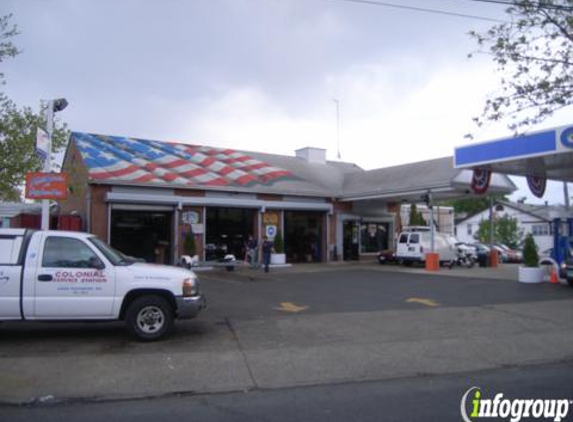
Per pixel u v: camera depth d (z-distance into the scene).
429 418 5.42
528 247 18.14
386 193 25.31
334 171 33.16
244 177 25.98
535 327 10.23
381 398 6.17
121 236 21.55
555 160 17.67
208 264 20.98
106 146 24.55
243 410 5.73
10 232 8.59
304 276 20.09
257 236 25.23
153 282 8.77
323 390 6.54
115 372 7.02
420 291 15.41
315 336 9.32
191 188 22.78
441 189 22.84
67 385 6.52
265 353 8.06
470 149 18.56
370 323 10.49
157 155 25.69
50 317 8.41
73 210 23.59
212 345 8.55
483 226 49.81
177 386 6.59
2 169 15.38
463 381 6.95
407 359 7.95
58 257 8.56
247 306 12.52
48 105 10.93
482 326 10.29
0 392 6.24
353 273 21.58
